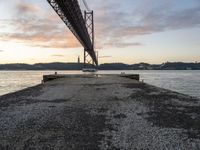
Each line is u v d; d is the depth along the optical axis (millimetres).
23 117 10484
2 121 9766
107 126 8922
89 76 44906
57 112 11555
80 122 9492
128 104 13859
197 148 6680
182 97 17062
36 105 13781
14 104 14367
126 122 9523
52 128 8641
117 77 41594
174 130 8414
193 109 12398
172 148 6660
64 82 30781
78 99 15852
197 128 8703
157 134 7922
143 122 9547
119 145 6879
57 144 6953
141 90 21375
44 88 23781
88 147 6707
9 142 7133
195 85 59125
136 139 7402
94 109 12297
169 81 75875
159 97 16922
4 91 47000
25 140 7312
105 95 17797
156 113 11297
